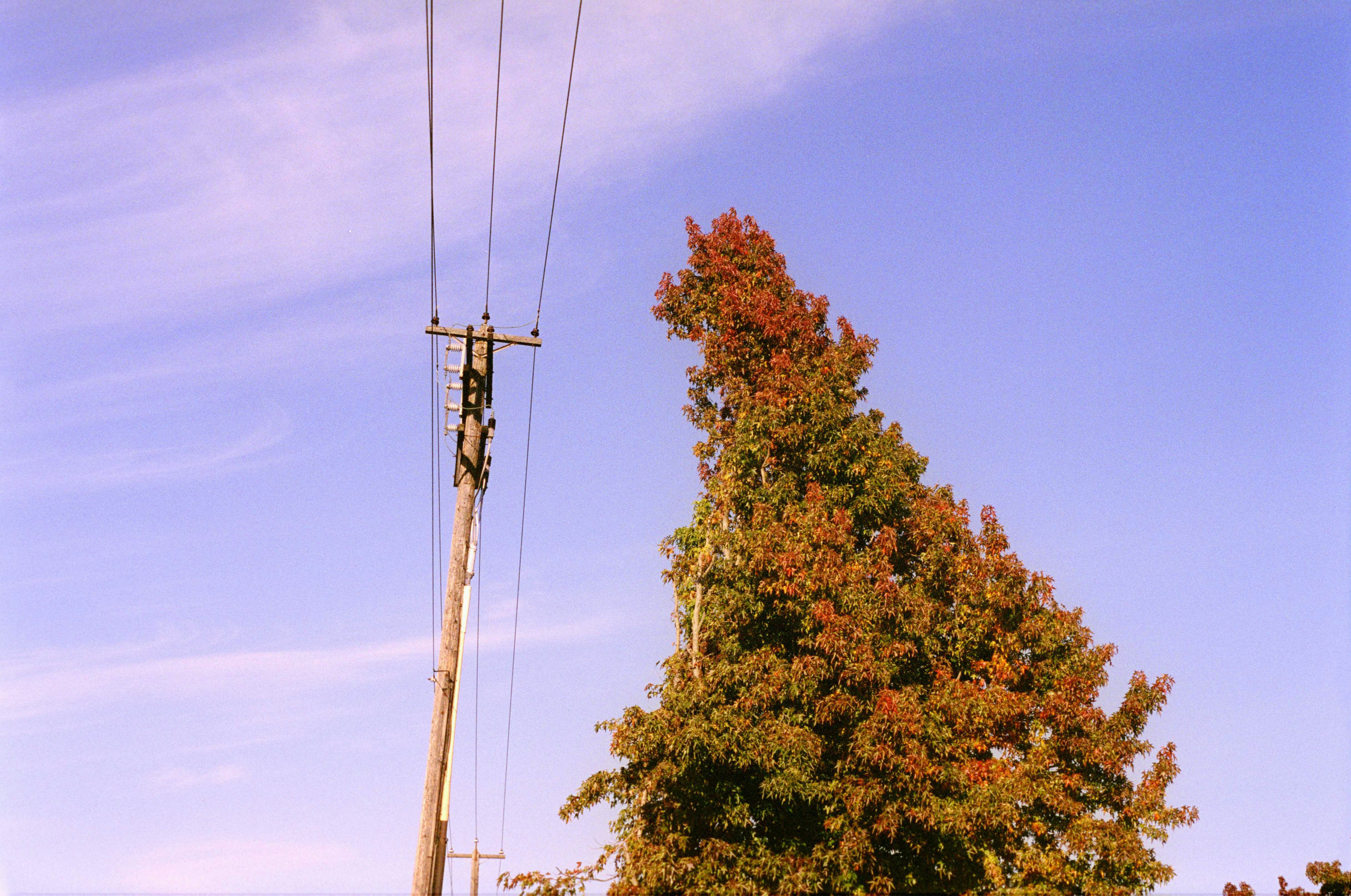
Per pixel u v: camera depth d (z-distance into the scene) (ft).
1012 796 73.92
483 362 68.90
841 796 71.77
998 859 78.13
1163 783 78.69
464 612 66.64
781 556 79.97
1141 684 81.87
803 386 89.45
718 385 96.32
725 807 74.64
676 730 73.36
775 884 71.72
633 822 76.02
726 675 77.71
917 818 70.74
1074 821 76.43
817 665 74.79
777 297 96.58
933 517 86.38
